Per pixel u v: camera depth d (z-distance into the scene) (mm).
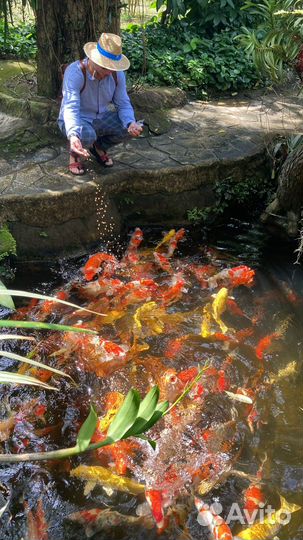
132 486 2893
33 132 5496
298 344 3887
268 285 4484
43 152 5293
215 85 6895
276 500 2865
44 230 4699
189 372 3455
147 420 1651
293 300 4320
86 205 4805
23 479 2957
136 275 4477
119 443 3061
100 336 3889
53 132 5527
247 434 3211
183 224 5238
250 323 4062
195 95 6773
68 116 4562
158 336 3887
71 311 4113
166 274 4539
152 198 5145
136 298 4148
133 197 5117
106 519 2764
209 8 7781
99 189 4863
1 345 3783
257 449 3127
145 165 5137
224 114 6344
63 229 4750
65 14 5406
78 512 2799
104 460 3037
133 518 2768
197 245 4996
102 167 5066
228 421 3277
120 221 5043
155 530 2711
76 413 3338
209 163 5219
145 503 2830
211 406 3355
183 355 3736
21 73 6488
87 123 4762
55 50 5578
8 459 1670
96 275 4508
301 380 3586
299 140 5090
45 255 4688
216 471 2994
